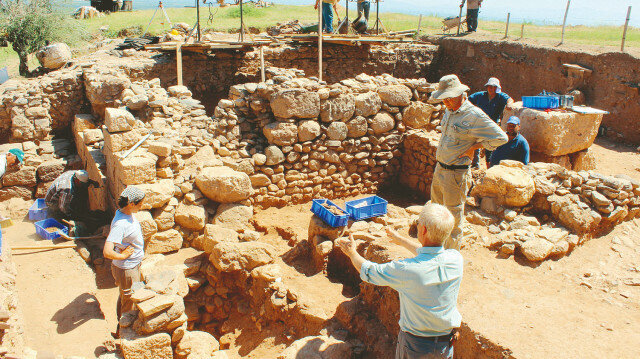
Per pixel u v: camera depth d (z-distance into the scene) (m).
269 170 8.32
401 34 17.06
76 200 7.71
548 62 13.19
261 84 8.52
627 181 6.04
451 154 4.51
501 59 14.55
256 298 6.14
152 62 11.89
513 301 4.32
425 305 3.06
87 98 10.34
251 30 18.06
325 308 5.42
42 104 9.88
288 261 6.68
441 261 3.08
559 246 5.27
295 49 13.91
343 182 9.12
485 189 6.16
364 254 5.45
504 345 3.64
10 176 8.99
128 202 5.07
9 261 5.69
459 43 15.96
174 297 4.75
